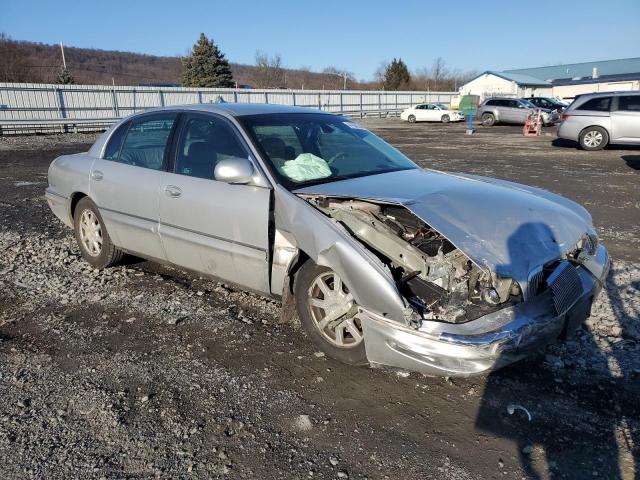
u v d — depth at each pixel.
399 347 2.88
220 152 3.95
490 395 3.12
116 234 4.76
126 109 29.20
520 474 2.51
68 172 5.18
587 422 2.88
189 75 58.91
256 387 3.19
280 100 37.09
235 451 2.64
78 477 2.46
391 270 3.13
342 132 4.49
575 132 16.45
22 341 3.77
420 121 35.97
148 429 2.80
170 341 3.76
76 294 4.60
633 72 61.25
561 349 3.63
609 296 4.54
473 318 2.82
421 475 2.50
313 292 3.49
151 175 4.33
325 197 3.39
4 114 24.42
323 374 3.34
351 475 2.49
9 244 6.11
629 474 2.49
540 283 2.97
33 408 2.97
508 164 13.19
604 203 8.38
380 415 2.94
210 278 4.18
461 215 3.06
